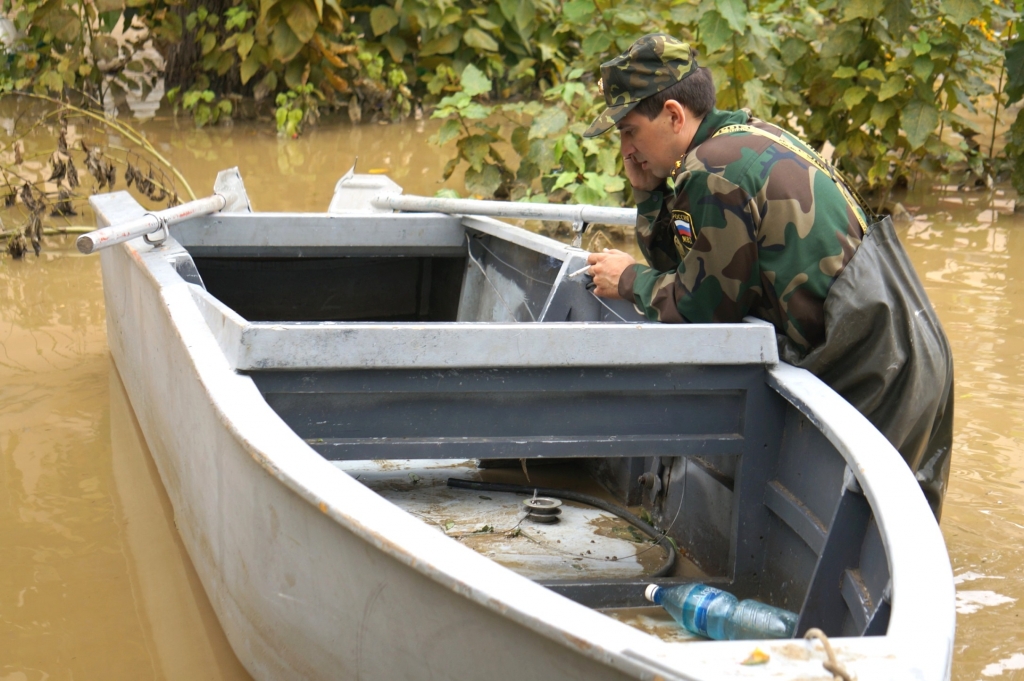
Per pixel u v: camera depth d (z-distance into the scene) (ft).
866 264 7.11
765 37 20.39
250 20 30.83
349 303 12.75
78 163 24.08
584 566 7.84
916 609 4.23
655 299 7.61
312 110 30.30
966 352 13.39
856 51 21.81
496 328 6.67
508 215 11.38
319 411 6.71
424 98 33.63
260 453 5.49
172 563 8.75
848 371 7.24
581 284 9.94
